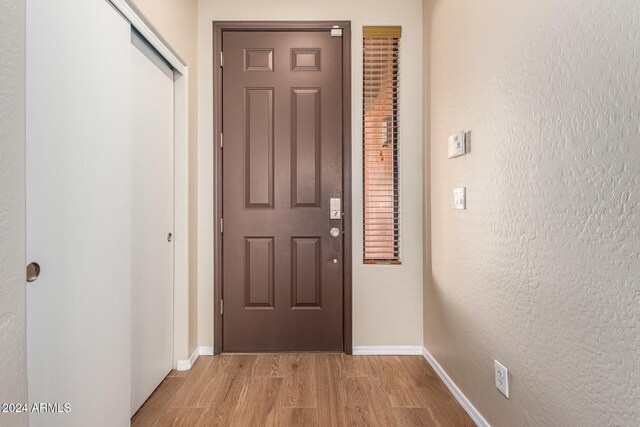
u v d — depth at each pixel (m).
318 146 2.52
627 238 0.90
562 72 1.11
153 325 1.95
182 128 2.25
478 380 1.68
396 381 2.10
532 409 1.28
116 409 1.46
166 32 1.96
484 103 1.62
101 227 1.36
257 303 2.52
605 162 0.96
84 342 1.25
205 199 2.50
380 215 2.55
